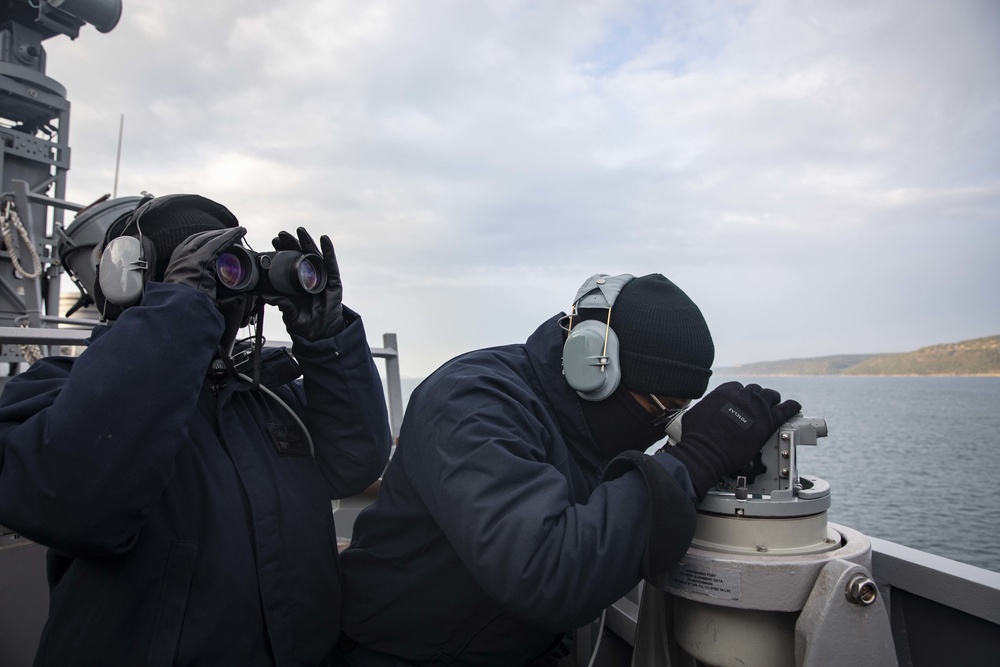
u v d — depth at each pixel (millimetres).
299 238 1025
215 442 956
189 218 983
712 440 965
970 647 1157
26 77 3346
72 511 739
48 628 865
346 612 1127
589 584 826
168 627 845
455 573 1024
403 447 1033
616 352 987
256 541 928
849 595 852
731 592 907
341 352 1072
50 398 846
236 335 1021
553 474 907
